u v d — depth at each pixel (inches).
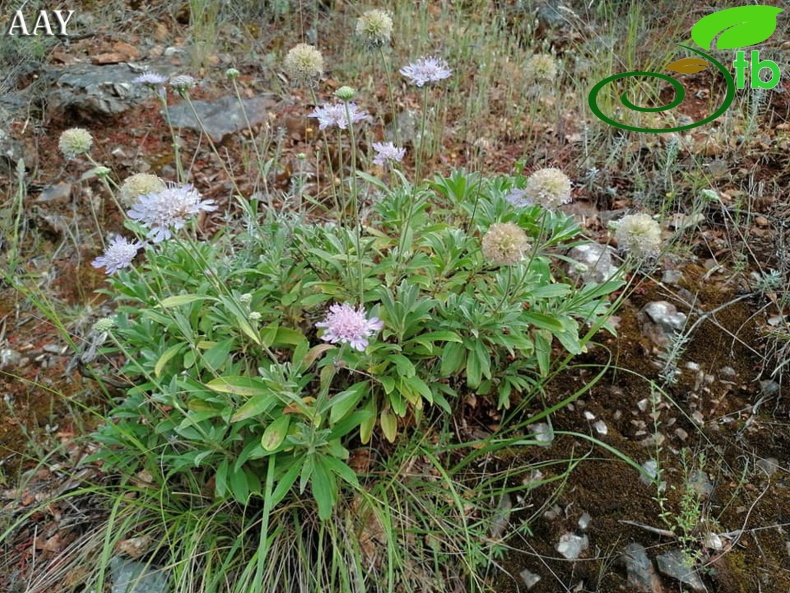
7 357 20.3
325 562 15.0
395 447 16.9
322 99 28.5
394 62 30.1
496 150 26.5
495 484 16.7
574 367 18.3
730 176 22.4
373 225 21.4
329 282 16.6
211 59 30.1
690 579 14.2
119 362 19.8
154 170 25.1
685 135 24.3
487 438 16.2
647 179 23.0
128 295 17.0
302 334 16.5
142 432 15.8
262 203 24.3
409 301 15.5
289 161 25.8
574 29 31.9
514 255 13.3
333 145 26.6
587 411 17.5
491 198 18.6
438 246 17.1
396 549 14.9
